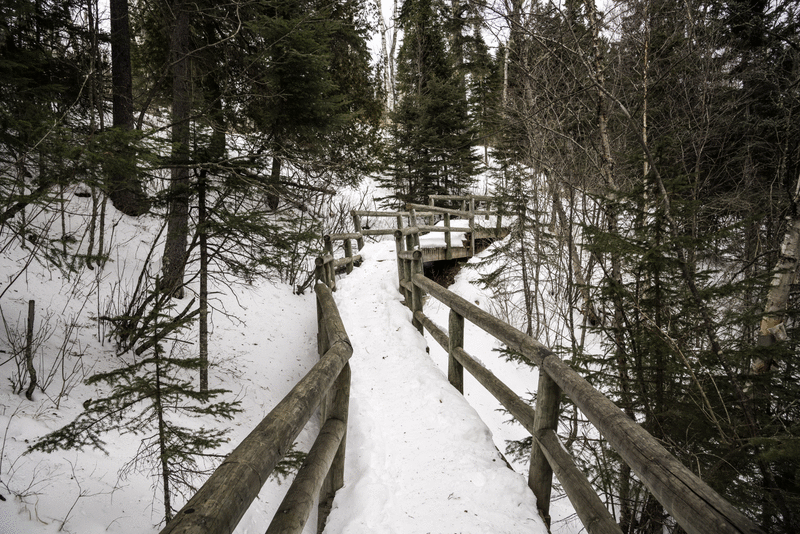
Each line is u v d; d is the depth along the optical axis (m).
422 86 17.98
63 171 3.01
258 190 5.04
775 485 2.37
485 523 2.18
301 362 6.21
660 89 6.69
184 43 7.45
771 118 6.96
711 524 1.03
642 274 3.21
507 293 8.90
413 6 17.05
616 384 3.40
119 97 7.82
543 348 2.38
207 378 4.48
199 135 4.51
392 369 4.60
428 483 2.59
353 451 3.07
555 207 7.60
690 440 2.94
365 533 2.17
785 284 3.41
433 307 9.30
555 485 4.39
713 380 2.75
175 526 0.88
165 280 4.69
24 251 5.75
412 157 17.39
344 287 8.12
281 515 1.52
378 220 16.53
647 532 3.43
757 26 6.06
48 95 5.37
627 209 3.29
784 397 2.68
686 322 3.07
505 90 8.46
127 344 4.54
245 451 1.23
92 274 5.95
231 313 6.65
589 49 5.54
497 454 2.88
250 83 7.22
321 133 8.62
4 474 2.19
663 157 3.23
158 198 4.45
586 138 6.45
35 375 3.21
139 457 2.88
